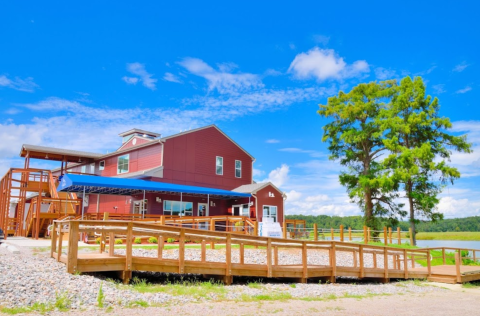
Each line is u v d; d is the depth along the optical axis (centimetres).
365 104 3556
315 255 2105
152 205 2912
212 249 1886
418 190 3347
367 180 3316
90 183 2297
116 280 1119
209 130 3441
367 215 3531
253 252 1919
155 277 1286
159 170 2986
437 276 1930
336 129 3694
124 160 3422
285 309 988
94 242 2027
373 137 3641
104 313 794
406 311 1091
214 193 2902
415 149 3172
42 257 1350
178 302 962
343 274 1570
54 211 2894
